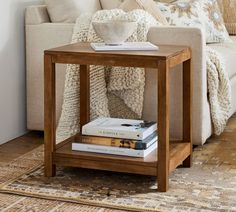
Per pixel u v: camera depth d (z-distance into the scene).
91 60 2.35
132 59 2.28
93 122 2.56
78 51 2.38
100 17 2.83
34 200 2.22
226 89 2.96
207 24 3.62
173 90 2.76
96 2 3.26
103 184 2.40
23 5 3.11
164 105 2.25
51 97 2.44
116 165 2.38
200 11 3.61
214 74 2.86
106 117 2.74
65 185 2.38
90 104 2.82
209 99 2.88
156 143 2.51
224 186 2.36
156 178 2.48
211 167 2.63
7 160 2.74
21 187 2.36
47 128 2.46
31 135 3.21
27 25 3.09
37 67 3.10
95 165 2.41
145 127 2.47
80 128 2.80
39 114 3.13
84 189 2.34
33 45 3.08
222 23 3.79
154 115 2.82
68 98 2.84
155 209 2.12
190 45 2.66
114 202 2.19
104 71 2.81
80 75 2.75
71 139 2.67
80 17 2.91
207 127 2.84
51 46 3.04
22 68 3.15
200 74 2.70
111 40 2.46
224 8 4.16
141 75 2.75
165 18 3.36
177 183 2.41
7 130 3.07
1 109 3.01
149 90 2.80
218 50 3.33
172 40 2.68
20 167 2.63
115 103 2.87
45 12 3.13
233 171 2.57
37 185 2.38
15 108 3.13
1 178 2.47
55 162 2.47
